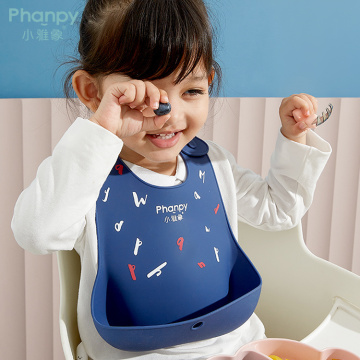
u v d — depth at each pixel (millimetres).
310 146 899
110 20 726
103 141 672
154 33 685
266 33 1373
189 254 820
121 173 812
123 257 783
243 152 1333
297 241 938
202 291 816
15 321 1355
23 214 694
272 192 941
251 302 763
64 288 790
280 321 955
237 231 918
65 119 1230
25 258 1321
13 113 1221
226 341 806
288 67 1405
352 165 1398
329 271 893
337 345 756
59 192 681
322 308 896
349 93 1451
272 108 1316
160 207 818
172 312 795
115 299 781
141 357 765
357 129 1373
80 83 772
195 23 707
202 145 916
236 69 1380
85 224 776
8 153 1241
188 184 858
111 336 698
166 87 713
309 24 1388
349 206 1432
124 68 705
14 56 1292
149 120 691
